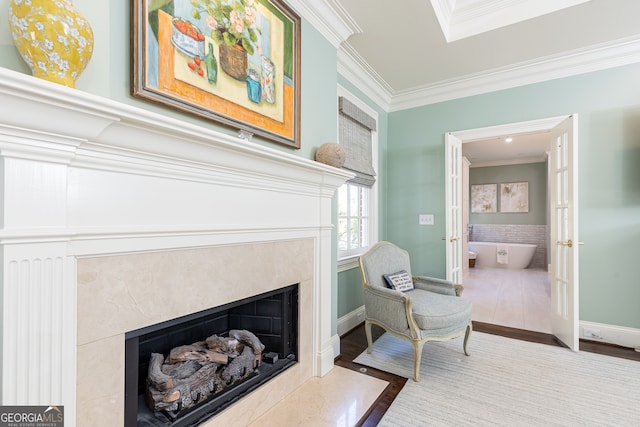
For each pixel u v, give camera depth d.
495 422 1.56
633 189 2.53
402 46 2.57
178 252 1.17
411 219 3.56
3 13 0.84
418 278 2.75
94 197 0.92
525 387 1.89
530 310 3.49
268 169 1.51
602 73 2.64
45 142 0.79
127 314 1.01
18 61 0.86
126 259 1.01
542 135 4.84
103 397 0.96
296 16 1.89
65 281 0.85
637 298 2.51
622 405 1.70
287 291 1.81
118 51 1.05
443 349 2.46
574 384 1.92
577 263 2.40
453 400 1.75
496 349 2.45
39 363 0.79
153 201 1.08
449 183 3.21
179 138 1.06
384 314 2.24
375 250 2.66
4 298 0.73
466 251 5.80
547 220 6.10
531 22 2.24
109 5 1.03
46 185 0.80
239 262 1.44
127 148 0.97
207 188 1.27
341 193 2.96
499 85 3.07
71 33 0.83
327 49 2.26
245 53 1.53
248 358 1.59
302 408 1.64
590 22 2.23
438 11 2.22
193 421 1.28
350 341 2.67
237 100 1.48
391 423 1.55
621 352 2.40
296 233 1.81
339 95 2.75
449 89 3.30
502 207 6.99
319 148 2.04
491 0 2.27
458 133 3.27
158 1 1.15
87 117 0.82
